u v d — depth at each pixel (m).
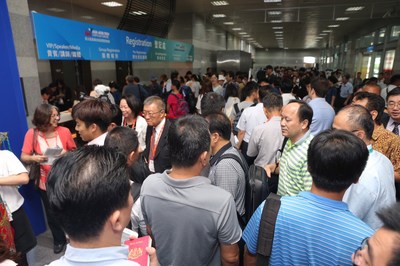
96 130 1.71
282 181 1.55
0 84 2.08
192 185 0.98
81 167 0.54
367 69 13.17
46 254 2.23
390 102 2.18
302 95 5.82
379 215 0.52
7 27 2.09
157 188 1.03
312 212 0.84
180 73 10.23
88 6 7.34
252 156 2.28
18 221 1.75
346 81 6.99
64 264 0.53
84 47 3.44
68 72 7.50
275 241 0.89
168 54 6.73
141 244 0.79
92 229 0.53
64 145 2.20
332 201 0.84
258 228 0.93
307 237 0.83
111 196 0.54
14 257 0.81
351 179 0.83
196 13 10.19
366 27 12.98
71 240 0.55
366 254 0.52
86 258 0.52
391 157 1.72
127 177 0.59
